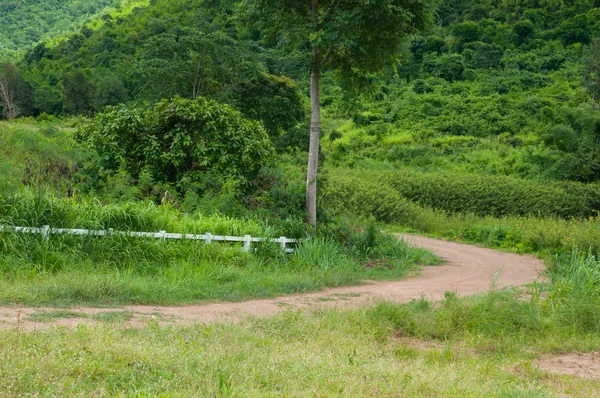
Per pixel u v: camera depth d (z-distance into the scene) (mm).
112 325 6676
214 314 8359
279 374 5090
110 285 8977
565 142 54875
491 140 63219
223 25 90438
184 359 5109
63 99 69562
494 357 7215
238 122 18062
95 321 7070
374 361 6094
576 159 50531
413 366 6004
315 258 13875
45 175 14867
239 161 17469
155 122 17734
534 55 93625
